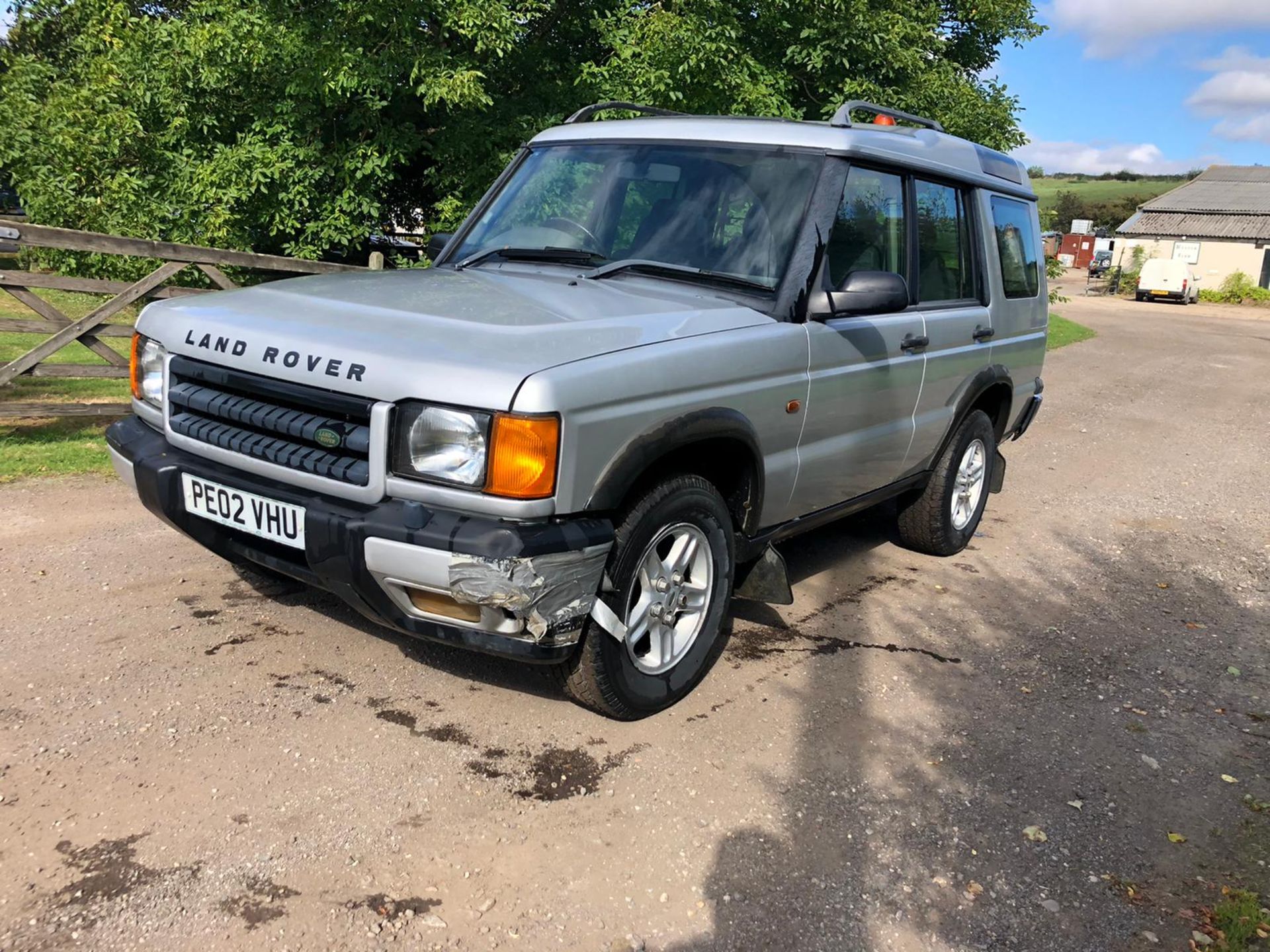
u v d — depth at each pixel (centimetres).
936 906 270
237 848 265
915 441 493
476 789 303
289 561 314
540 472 275
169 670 355
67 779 287
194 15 1337
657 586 341
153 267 1307
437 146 1368
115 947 228
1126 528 677
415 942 238
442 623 294
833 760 339
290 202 1324
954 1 1850
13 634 373
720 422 333
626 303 349
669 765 325
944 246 494
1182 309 4512
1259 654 467
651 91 1275
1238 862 302
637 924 252
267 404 311
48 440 657
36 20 1712
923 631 463
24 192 1386
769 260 382
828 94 1482
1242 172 6053
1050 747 362
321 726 328
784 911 262
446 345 290
